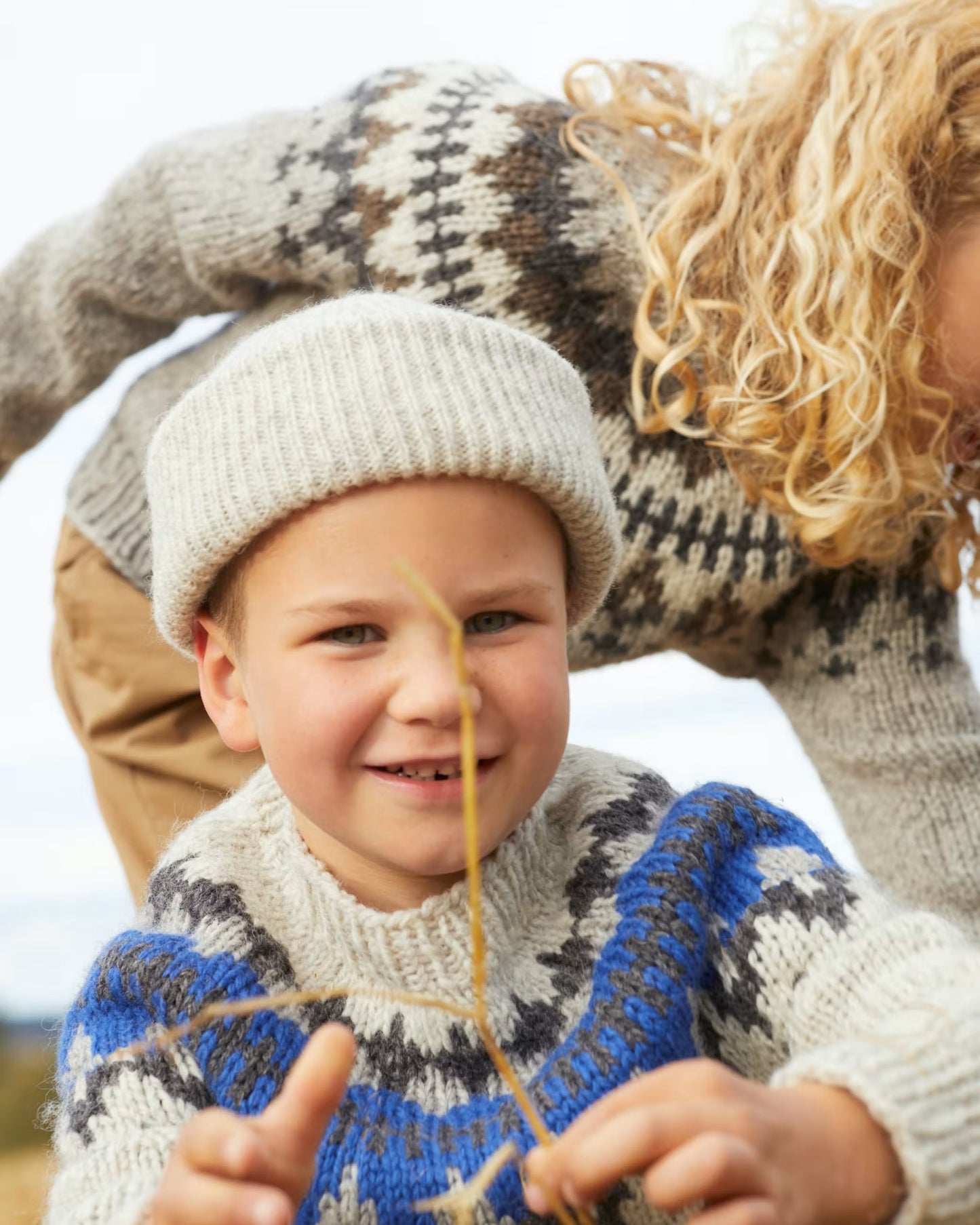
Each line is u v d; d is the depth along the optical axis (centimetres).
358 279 173
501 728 114
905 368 158
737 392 160
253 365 121
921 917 115
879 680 187
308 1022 117
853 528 165
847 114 159
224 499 118
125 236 192
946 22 163
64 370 210
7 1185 297
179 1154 86
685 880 118
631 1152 83
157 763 191
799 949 115
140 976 115
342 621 114
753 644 194
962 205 158
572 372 133
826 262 157
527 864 125
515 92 176
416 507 114
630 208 165
